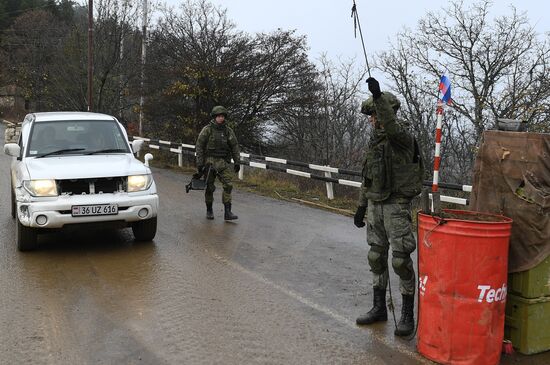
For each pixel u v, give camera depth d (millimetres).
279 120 21797
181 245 7266
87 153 7418
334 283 5809
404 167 4336
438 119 4109
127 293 5262
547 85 14008
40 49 39375
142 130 24297
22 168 6809
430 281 3926
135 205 6727
